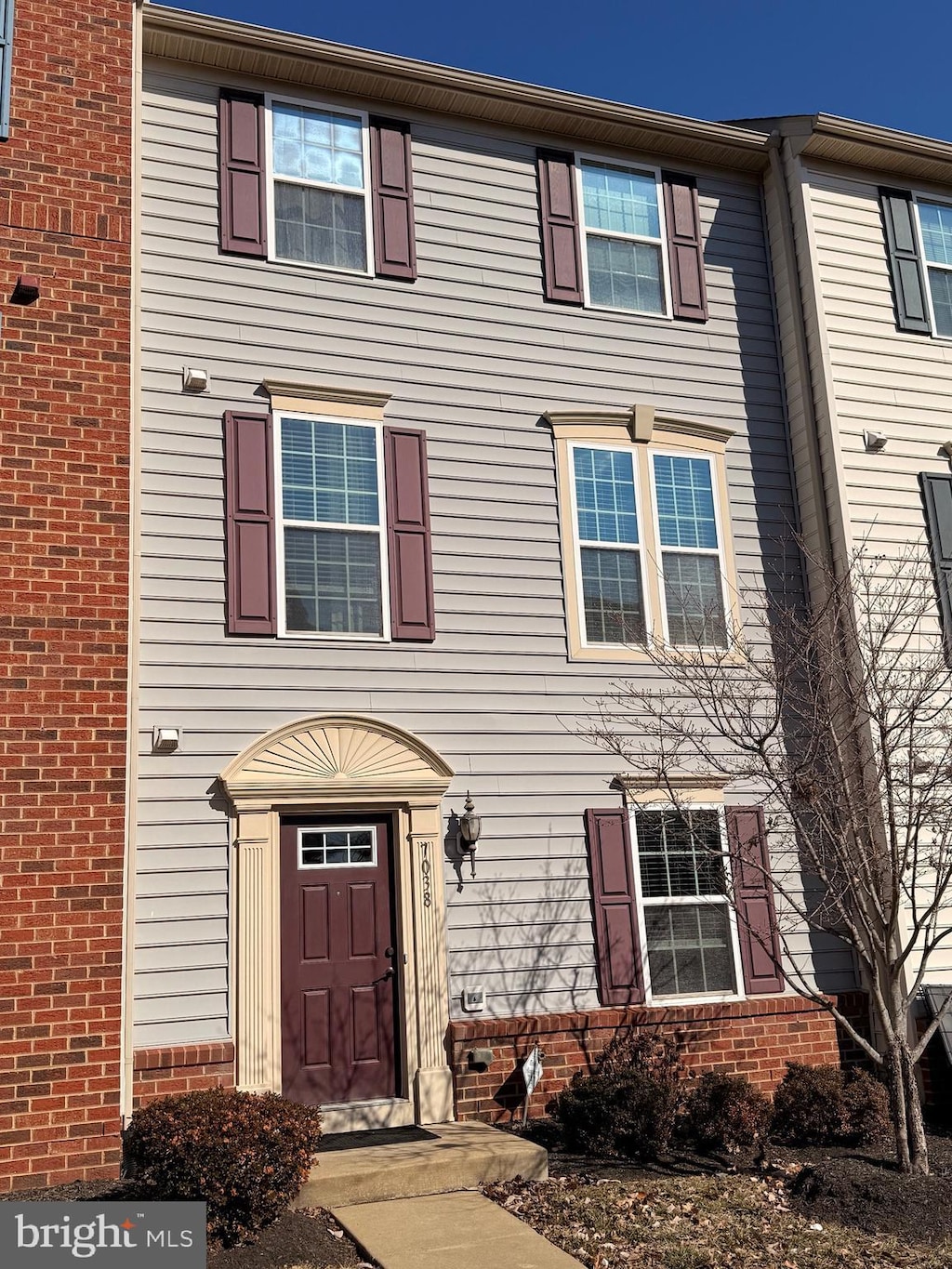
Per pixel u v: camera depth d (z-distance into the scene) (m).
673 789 9.44
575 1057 9.07
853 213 11.87
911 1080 7.62
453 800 9.30
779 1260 6.15
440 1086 8.62
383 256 10.17
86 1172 7.03
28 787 7.43
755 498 11.17
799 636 9.94
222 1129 6.25
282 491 9.31
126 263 8.59
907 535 11.08
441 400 10.10
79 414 8.16
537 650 9.91
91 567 7.94
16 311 8.16
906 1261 6.19
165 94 9.71
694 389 11.19
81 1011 7.24
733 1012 9.65
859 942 7.97
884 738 8.13
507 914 9.25
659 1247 6.24
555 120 11.03
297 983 8.55
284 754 8.77
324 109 10.32
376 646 9.31
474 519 9.98
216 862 8.39
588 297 10.97
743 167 11.95
